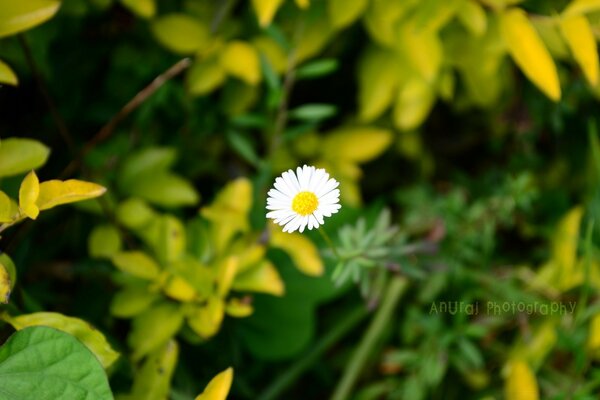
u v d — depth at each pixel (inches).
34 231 24.5
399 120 25.3
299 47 24.8
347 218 25.5
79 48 25.5
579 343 23.9
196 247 23.6
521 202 25.5
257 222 25.0
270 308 24.8
